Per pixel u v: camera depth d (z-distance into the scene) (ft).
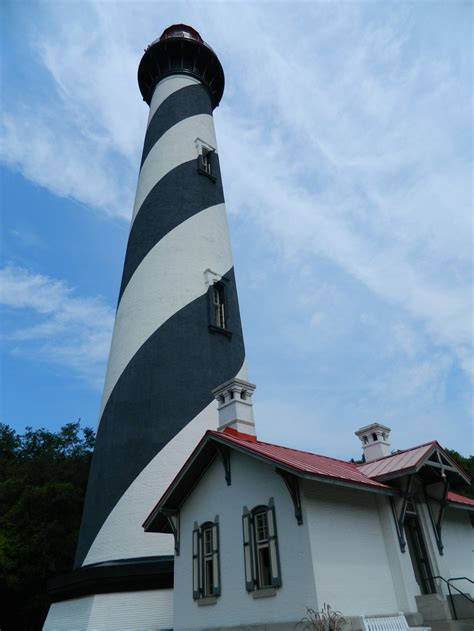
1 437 121.49
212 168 81.61
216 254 71.36
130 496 50.93
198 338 62.08
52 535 74.54
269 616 33.19
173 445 53.57
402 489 40.86
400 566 37.58
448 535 47.42
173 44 91.97
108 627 43.32
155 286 65.21
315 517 33.94
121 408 57.16
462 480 46.73
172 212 71.87
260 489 37.17
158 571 45.91
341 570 33.58
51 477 89.51
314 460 41.47
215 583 37.93
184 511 43.78
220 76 96.43
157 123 84.79
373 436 58.08
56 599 51.49
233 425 46.93
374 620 31.73
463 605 38.81
